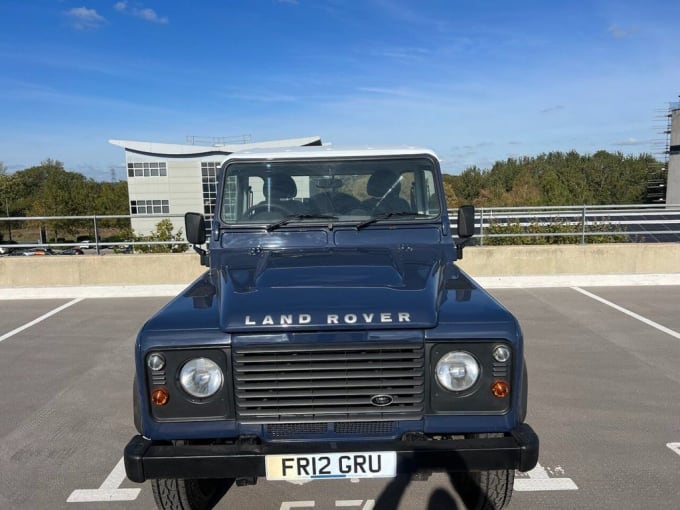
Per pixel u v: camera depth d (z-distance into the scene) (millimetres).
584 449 3768
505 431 2459
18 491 3385
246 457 2371
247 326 2414
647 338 6359
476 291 2840
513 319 2498
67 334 6949
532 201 50875
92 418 4453
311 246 3613
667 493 3238
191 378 2434
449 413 2463
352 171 3779
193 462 2363
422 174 3779
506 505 2977
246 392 2449
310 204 3766
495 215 11031
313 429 2492
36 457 3811
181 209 36719
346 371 2447
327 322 2416
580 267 9414
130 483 3473
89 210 53625
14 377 5418
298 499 3279
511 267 9391
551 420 4227
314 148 3953
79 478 3535
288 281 2832
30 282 9258
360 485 3418
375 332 2434
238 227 3697
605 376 5160
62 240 47406
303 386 2445
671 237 11633
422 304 2539
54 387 5141
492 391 2441
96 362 5863
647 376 5156
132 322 7508
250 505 3225
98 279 9312
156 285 9281
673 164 42625
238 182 3781
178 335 2438
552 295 8672
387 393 2447
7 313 8102
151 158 36312
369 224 3684
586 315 7410
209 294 2887
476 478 3002
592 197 55781
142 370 2438
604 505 3133
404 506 3186
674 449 3752
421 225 3678
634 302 8141
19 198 62875
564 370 5328
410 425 2480
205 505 3225
